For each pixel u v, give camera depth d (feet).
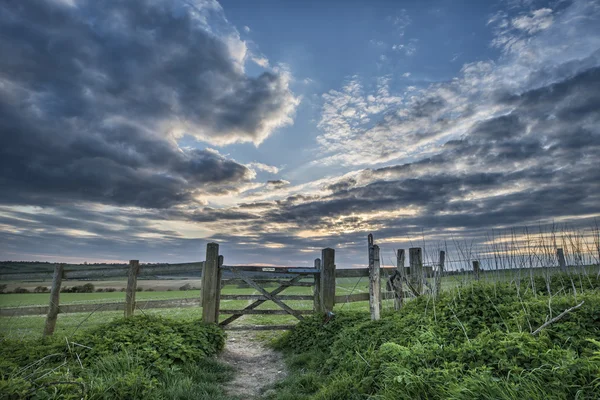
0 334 28.37
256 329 34.99
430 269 34.73
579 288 27.30
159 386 18.93
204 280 34.35
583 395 10.56
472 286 24.79
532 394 10.93
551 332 16.15
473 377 12.77
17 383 14.26
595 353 12.47
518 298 22.40
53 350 22.17
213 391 20.57
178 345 24.52
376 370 16.96
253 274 36.35
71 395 14.02
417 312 25.81
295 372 25.35
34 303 49.80
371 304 28.40
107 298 77.15
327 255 37.68
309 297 37.32
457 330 19.72
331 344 28.04
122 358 20.49
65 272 33.81
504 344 14.58
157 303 33.50
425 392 13.42
